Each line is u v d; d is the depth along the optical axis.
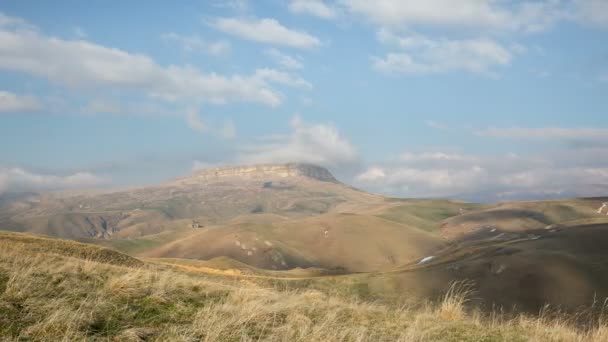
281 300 11.58
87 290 9.64
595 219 199.88
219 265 158.75
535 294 87.50
